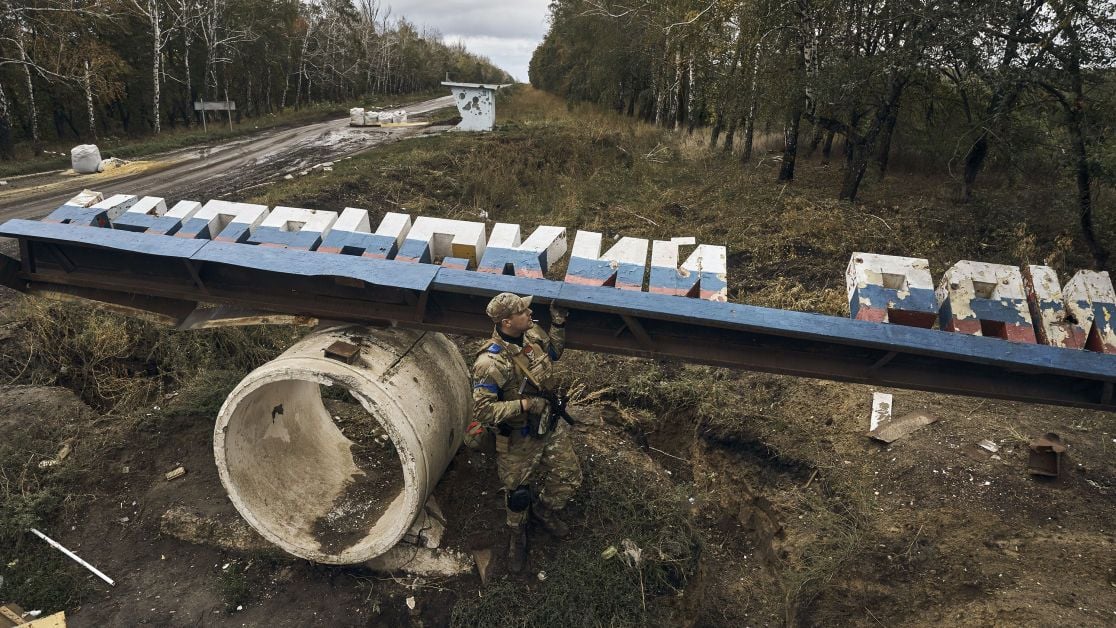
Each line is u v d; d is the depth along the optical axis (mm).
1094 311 3287
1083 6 7289
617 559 3867
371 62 61469
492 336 3693
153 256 4016
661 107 22078
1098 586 3457
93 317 6121
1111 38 7281
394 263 3742
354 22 53875
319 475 4637
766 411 5418
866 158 10539
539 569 3902
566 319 3740
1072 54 7480
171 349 5992
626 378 5992
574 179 13234
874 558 3928
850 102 10164
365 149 18656
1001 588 3514
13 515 4262
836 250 8719
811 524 4395
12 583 3920
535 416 3582
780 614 3967
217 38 33438
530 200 12133
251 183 13742
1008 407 5148
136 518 4422
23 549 4156
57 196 12836
